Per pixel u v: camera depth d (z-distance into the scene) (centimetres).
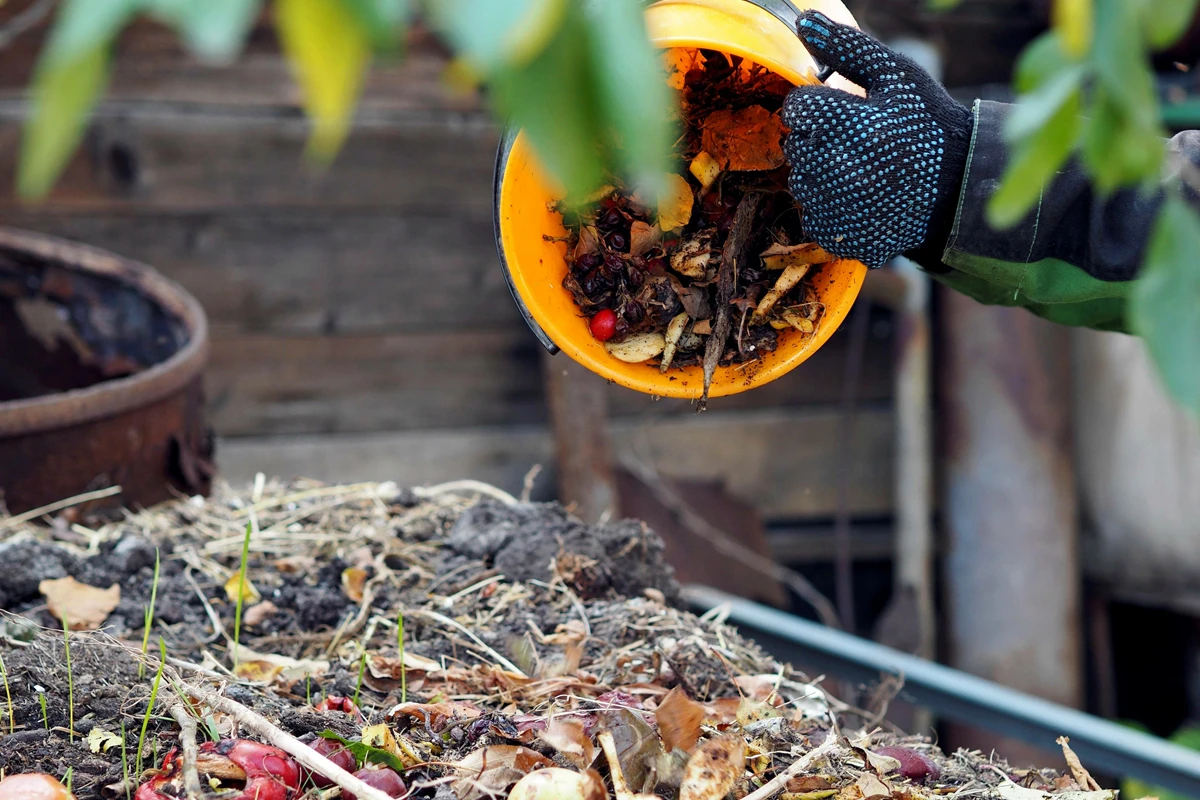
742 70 223
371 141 367
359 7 75
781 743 214
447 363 387
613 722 202
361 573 240
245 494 263
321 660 230
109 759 204
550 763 201
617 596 241
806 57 216
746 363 222
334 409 378
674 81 223
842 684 280
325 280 372
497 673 223
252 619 235
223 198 359
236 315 366
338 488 262
